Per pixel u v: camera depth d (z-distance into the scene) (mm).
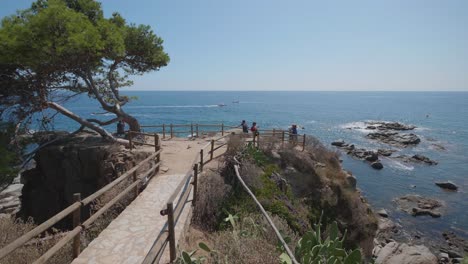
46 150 15070
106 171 13094
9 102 14305
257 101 194625
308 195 13078
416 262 12969
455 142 50812
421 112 117750
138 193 9188
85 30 13008
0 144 12094
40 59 12375
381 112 116375
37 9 15188
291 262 5105
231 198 9398
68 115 16719
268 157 14289
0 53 11656
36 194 15273
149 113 94250
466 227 19922
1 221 6742
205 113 97875
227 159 11625
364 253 12555
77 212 5082
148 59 18625
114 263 5312
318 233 6027
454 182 29297
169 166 12570
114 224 6922
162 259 5480
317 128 66188
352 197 14070
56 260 5598
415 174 31812
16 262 5211
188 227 7297
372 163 34438
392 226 19562
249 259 5535
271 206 9914
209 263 5793
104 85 20750
